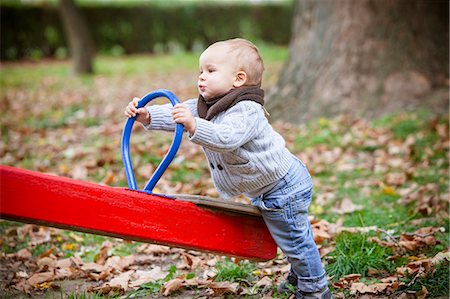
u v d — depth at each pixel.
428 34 10.38
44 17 27.52
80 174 7.98
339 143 8.88
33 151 9.58
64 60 26.97
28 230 6.20
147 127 4.04
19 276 5.03
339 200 6.72
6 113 13.07
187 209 3.85
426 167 7.76
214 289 4.43
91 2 29.75
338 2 10.41
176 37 29.14
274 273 4.82
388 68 10.16
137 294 4.58
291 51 10.91
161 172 3.84
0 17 26.98
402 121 9.30
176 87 16.20
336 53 10.34
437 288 4.15
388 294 4.26
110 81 18.59
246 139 3.67
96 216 3.61
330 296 4.06
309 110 10.16
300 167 4.00
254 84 3.87
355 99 10.05
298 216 3.94
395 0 10.27
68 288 4.79
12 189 3.41
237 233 4.02
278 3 29.41
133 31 28.80
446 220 5.64
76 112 12.77
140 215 3.72
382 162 8.06
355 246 4.97
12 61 26.88
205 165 8.22
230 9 29.08
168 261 5.39
